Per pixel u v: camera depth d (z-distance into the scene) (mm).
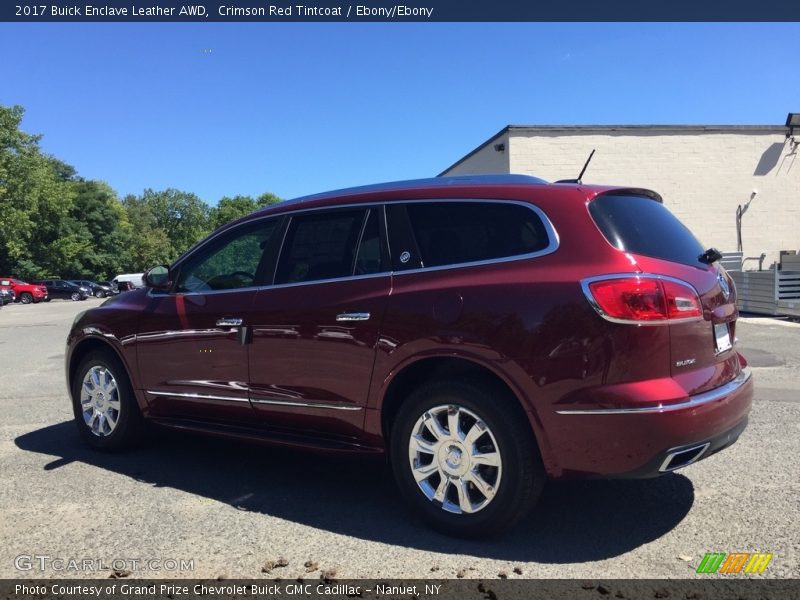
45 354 11750
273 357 4035
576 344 3066
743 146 18422
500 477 3236
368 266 3803
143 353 4777
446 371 3578
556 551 3256
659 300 3059
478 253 3479
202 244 4680
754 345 9703
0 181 51188
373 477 4469
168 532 3570
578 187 3461
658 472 3061
